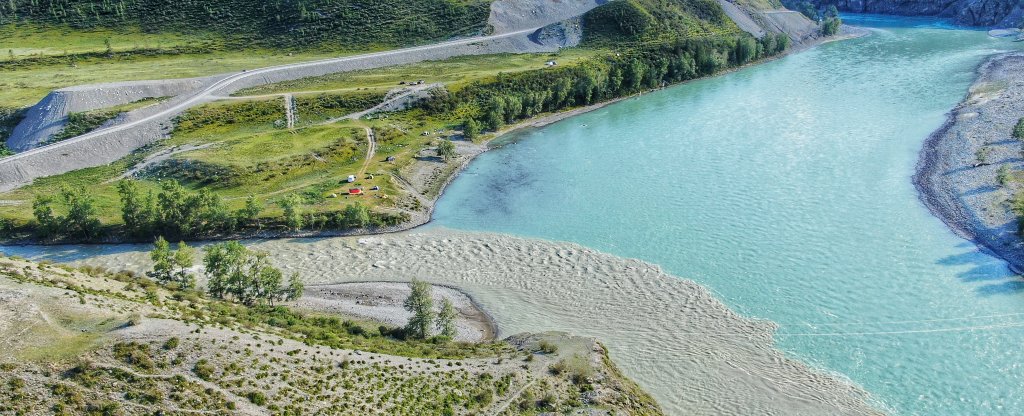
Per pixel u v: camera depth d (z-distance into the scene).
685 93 176.75
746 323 75.38
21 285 58.25
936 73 177.50
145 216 101.50
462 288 86.06
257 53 194.75
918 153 121.56
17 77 167.88
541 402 58.56
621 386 63.00
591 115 162.50
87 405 47.00
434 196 117.06
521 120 159.62
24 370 48.16
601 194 113.06
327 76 173.88
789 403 63.38
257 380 53.19
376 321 75.94
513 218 106.00
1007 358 67.75
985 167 110.44
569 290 84.00
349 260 94.88
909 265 85.25
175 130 140.62
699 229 97.88
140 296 64.12
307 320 71.19
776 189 109.88
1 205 109.81
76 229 101.06
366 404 54.41
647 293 82.12
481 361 64.56
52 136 135.88
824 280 83.00
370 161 128.62
